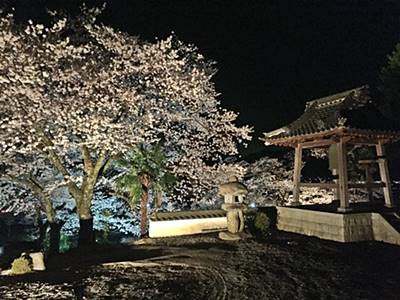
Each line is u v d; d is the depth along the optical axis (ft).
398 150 57.52
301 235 35.63
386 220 31.14
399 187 56.59
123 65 41.14
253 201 51.83
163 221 38.01
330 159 35.99
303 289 20.54
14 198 47.19
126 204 52.70
